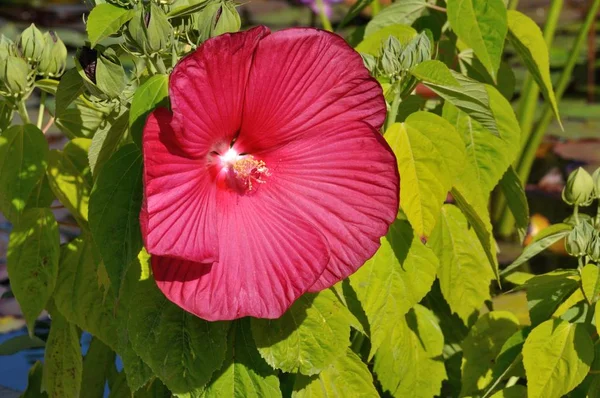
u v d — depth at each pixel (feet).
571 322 4.51
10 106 4.45
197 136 3.56
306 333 4.07
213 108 3.57
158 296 4.01
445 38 5.28
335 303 4.12
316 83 3.67
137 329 3.98
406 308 4.29
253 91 3.63
